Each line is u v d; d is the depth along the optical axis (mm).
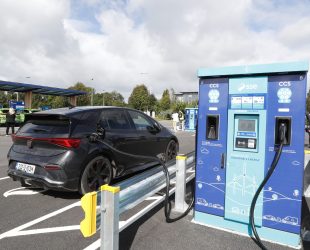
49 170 4391
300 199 3006
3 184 5617
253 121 3201
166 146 6883
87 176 4645
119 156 5312
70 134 4512
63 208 4328
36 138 4625
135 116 6152
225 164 3400
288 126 2988
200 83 3479
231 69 3225
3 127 24438
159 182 3863
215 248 3084
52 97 67500
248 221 3312
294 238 3066
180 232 3455
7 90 33656
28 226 3703
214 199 3529
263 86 3102
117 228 2574
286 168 3045
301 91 2920
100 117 5211
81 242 3285
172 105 65812
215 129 3418
